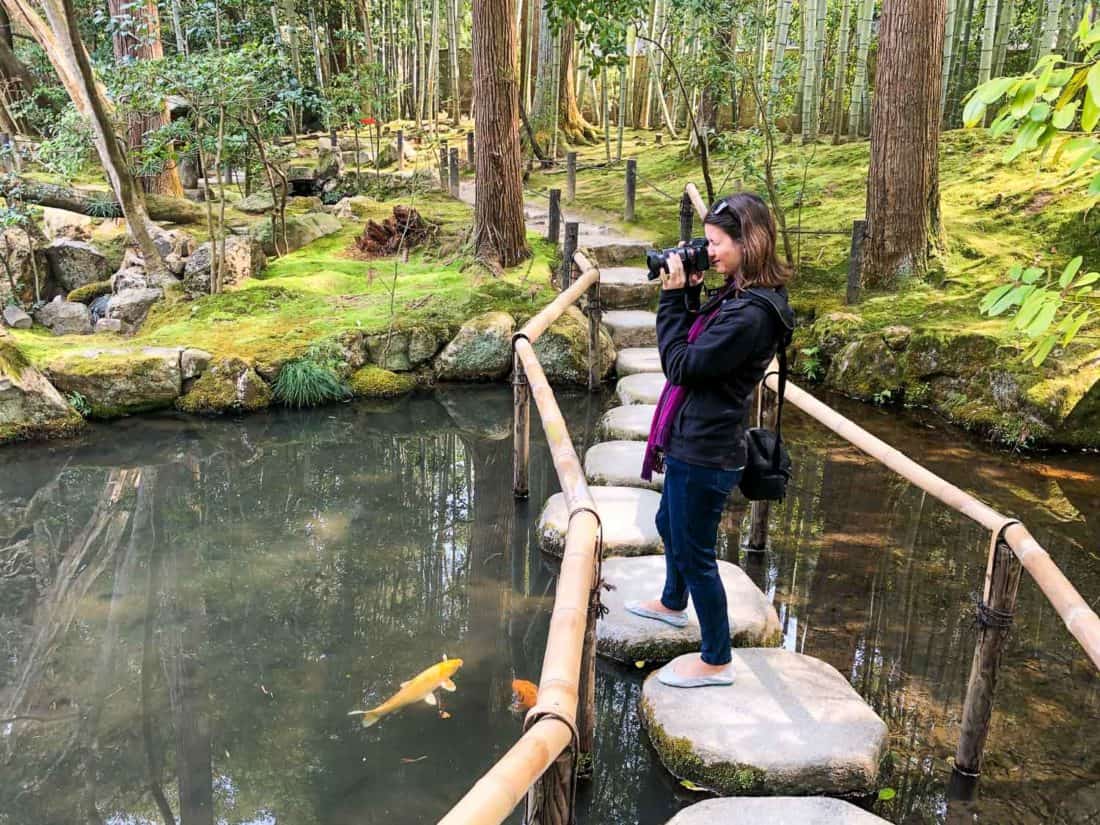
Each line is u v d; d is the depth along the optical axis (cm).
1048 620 401
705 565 295
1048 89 188
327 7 1748
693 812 259
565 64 1867
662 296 273
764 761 278
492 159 912
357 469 598
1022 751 307
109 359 685
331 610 413
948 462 589
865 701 335
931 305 760
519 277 897
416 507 536
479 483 573
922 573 445
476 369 775
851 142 1275
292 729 324
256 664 369
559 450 311
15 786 296
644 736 316
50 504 538
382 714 332
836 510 520
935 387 693
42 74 1435
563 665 184
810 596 420
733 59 941
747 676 322
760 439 289
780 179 1084
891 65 789
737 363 256
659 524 345
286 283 884
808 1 1283
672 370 266
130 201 861
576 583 217
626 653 355
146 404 689
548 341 769
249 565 459
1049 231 839
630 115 2144
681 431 276
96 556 471
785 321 256
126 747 316
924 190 805
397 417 702
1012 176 953
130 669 366
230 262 885
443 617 407
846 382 739
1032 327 194
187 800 286
